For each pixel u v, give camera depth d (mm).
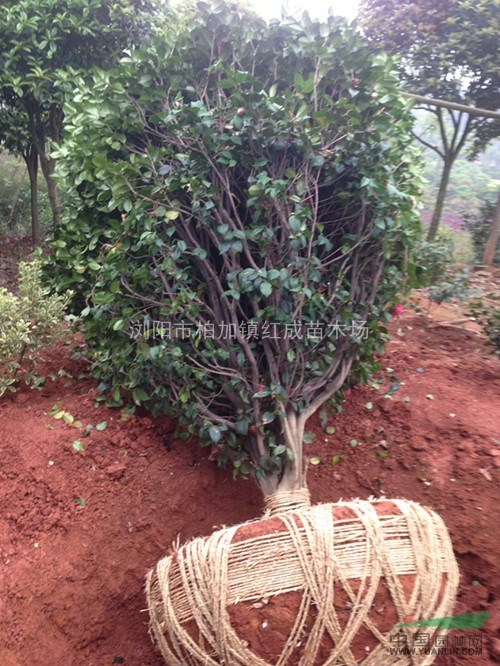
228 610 1908
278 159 2494
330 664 1868
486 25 6078
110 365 3090
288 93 2350
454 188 12969
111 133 2604
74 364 3883
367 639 1899
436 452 3199
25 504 2646
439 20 6285
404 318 5262
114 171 2408
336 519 2047
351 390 3754
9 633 2244
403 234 2777
